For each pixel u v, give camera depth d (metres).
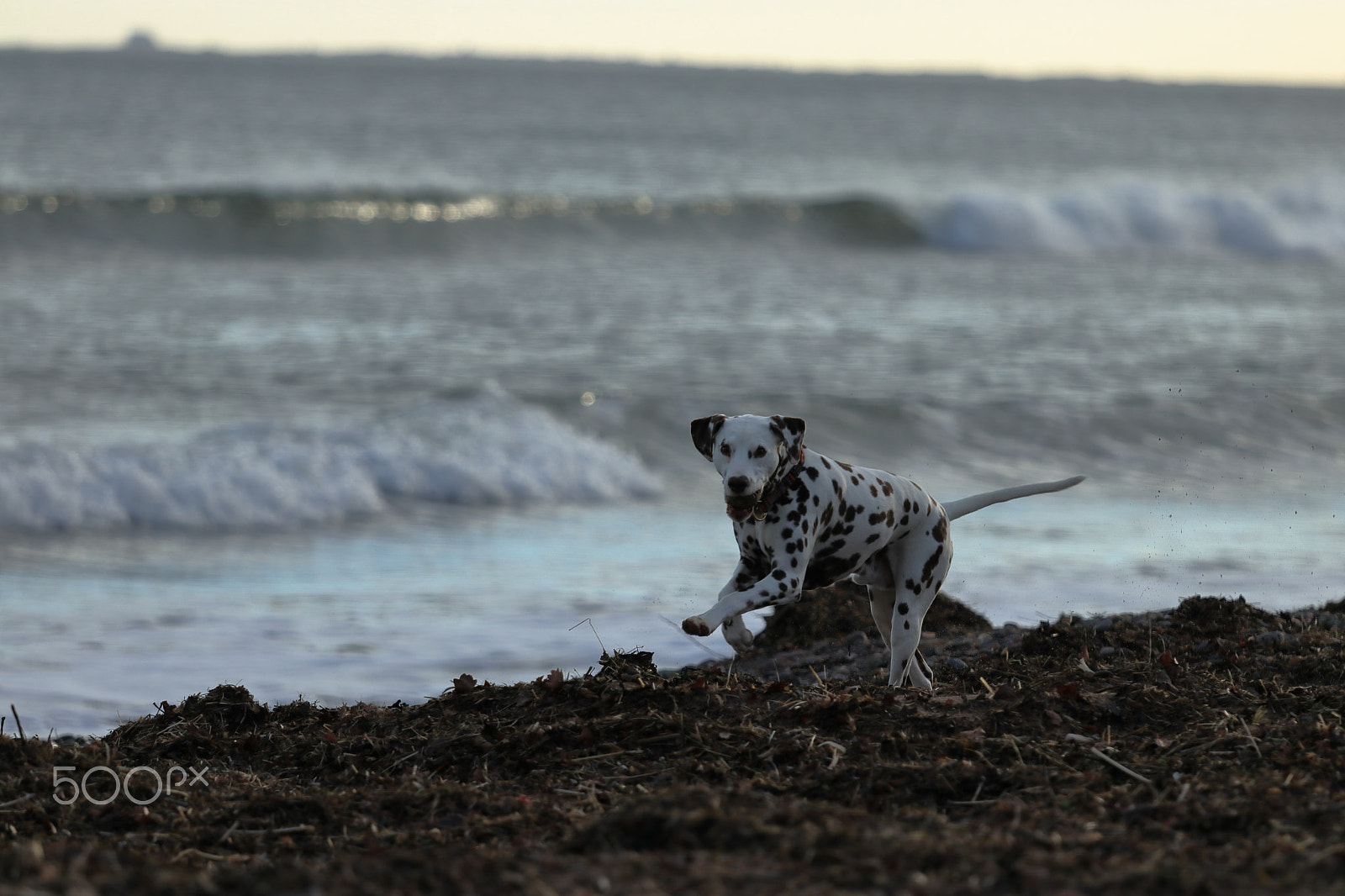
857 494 18.08
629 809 13.76
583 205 98.50
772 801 13.98
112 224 84.06
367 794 15.61
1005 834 12.91
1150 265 99.69
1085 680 19.72
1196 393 51.97
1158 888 11.10
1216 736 16.53
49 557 31.78
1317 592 30.52
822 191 138.50
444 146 192.12
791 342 60.38
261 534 34.78
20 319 58.75
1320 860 11.69
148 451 37.59
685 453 43.97
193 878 11.64
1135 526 36.91
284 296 68.88
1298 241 114.44
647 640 26.52
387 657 25.00
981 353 59.22
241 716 19.28
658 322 64.75
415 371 51.91
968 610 27.42
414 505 37.78
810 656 25.34
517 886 11.30
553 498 39.12
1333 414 50.06
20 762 16.56
